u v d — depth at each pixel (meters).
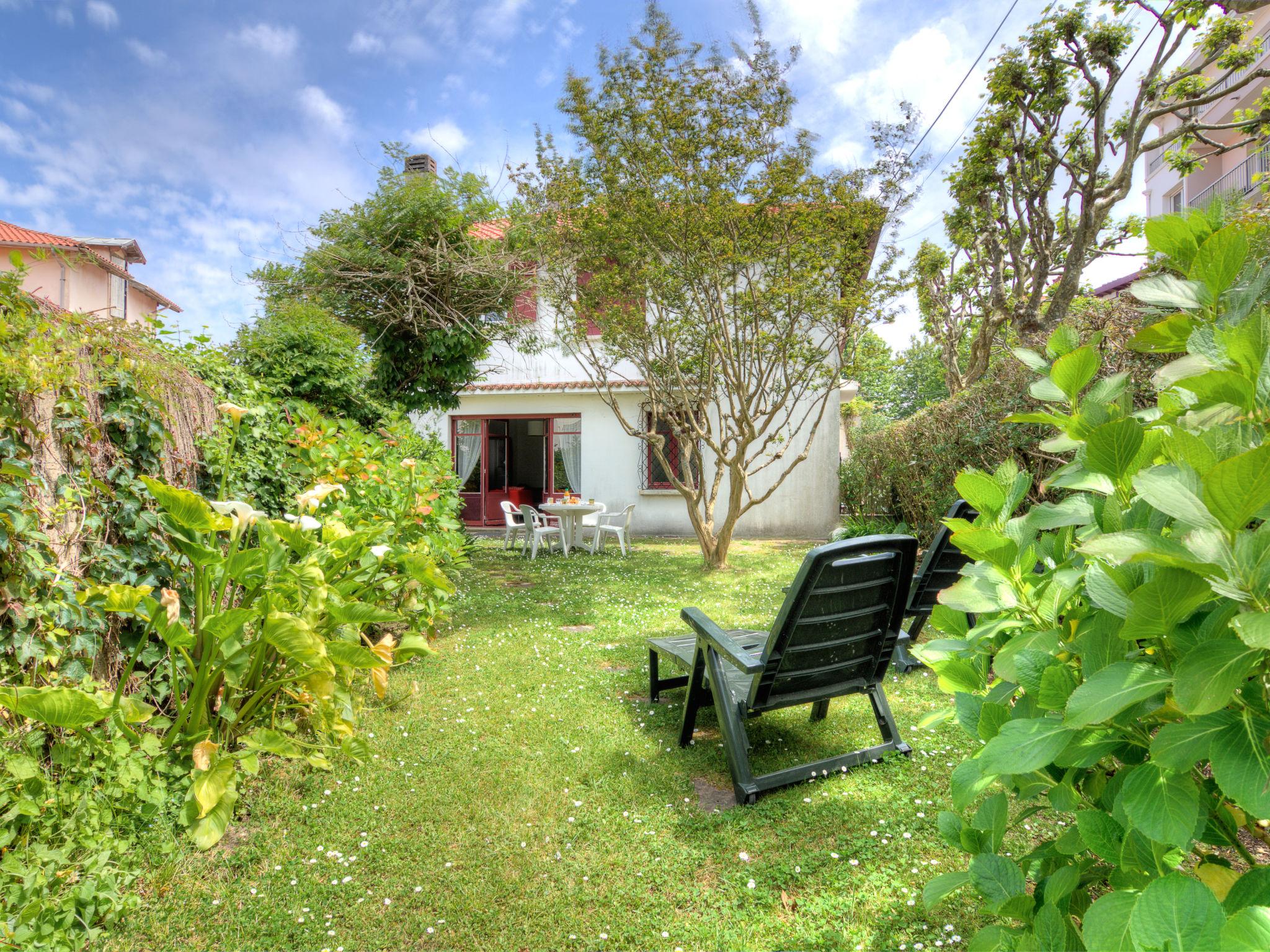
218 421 3.82
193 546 2.74
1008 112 9.49
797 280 8.29
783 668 2.87
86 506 2.62
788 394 9.19
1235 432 0.85
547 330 13.02
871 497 11.02
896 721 3.63
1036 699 1.06
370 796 2.83
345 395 7.59
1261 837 0.93
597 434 14.48
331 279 9.85
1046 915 0.93
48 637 2.28
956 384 15.59
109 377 2.74
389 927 2.07
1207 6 7.98
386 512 4.81
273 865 2.37
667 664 4.79
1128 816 0.80
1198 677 0.70
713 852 2.46
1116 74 8.68
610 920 2.09
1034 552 1.13
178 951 1.95
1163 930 0.68
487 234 11.10
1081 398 1.20
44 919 1.85
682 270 8.41
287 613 2.71
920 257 15.29
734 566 9.59
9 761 1.95
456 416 15.33
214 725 2.90
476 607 6.76
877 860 2.38
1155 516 0.94
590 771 3.08
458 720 3.64
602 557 10.74
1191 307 1.00
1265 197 3.40
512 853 2.45
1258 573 0.68
